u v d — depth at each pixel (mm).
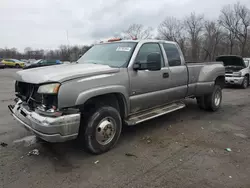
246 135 4234
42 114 2832
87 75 3002
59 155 3332
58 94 2711
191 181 2652
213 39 45500
